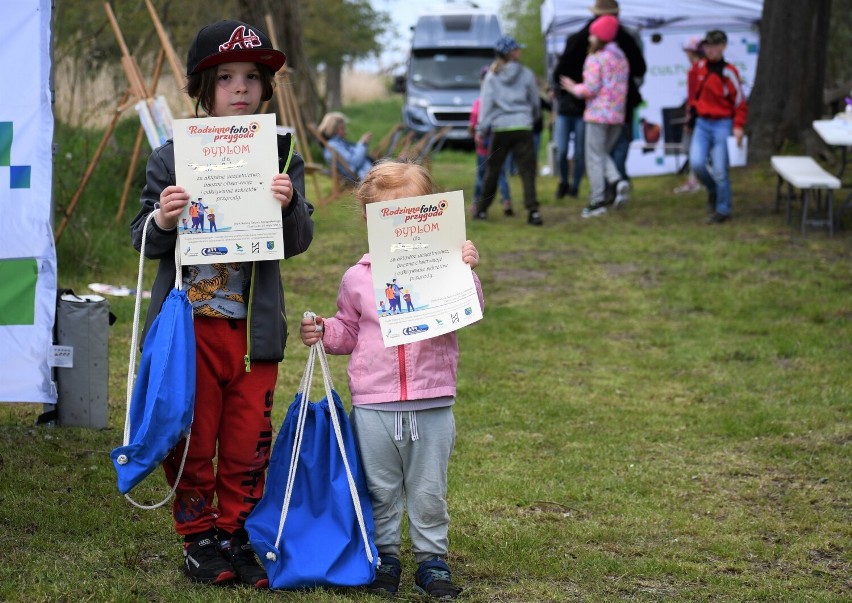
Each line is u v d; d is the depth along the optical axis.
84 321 5.27
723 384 6.67
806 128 14.99
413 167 3.68
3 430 5.23
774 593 3.79
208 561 3.54
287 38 17.95
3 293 5.07
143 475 3.19
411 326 3.46
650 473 5.11
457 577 3.81
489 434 5.65
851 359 7.15
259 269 3.52
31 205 5.05
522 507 4.63
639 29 16.19
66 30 13.97
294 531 3.52
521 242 11.19
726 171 11.77
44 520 4.08
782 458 5.35
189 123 3.33
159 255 3.45
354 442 3.55
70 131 12.52
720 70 11.69
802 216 11.19
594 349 7.51
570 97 14.03
